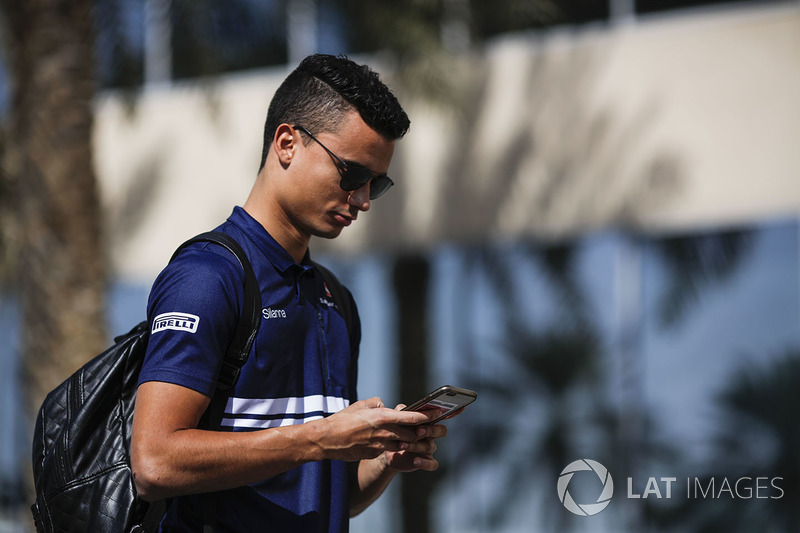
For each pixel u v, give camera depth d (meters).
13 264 19.66
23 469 14.19
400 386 19.17
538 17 17.94
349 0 18.53
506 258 18.66
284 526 4.33
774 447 15.77
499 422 18.31
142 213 21.75
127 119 20.48
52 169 14.20
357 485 5.10
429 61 17.50
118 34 18.77
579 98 17.81
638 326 17.28
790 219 16.05
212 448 3.84
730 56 16.56
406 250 19.19
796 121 15.99
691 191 16.69
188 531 4.23
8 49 15.42
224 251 4.33
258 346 4.29
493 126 18.48
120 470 4.18
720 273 16.58
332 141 4.44
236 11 19.42
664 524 16.52
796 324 15.91
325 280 5.04
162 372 3.95
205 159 21.17
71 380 4.34
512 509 17.94
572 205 17.70
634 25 17.55
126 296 21.94
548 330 18.12
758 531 15.71
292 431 3.97
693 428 16.52
